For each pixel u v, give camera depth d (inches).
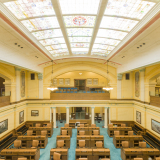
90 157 323.3
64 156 328.5
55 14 213.8
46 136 436.8
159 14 179.9
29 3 184.4
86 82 769.6
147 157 323.6
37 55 399.2
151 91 472.4
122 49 346.0
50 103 611.2
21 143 410.9
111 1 183.6
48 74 616.1
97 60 565.3
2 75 435.8
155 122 426.6
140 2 179.2
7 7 188.9
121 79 613.3
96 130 457.7
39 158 357.4
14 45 285.1
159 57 267.4
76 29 279.7
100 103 618.2
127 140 412.8
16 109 501.0
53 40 336.2
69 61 611.5
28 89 609.9
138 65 374.6
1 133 408.8
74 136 515.8
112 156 366.9
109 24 252.5
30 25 245.1
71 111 783.7
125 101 604.1
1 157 336.8
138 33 243.3
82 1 186.9
